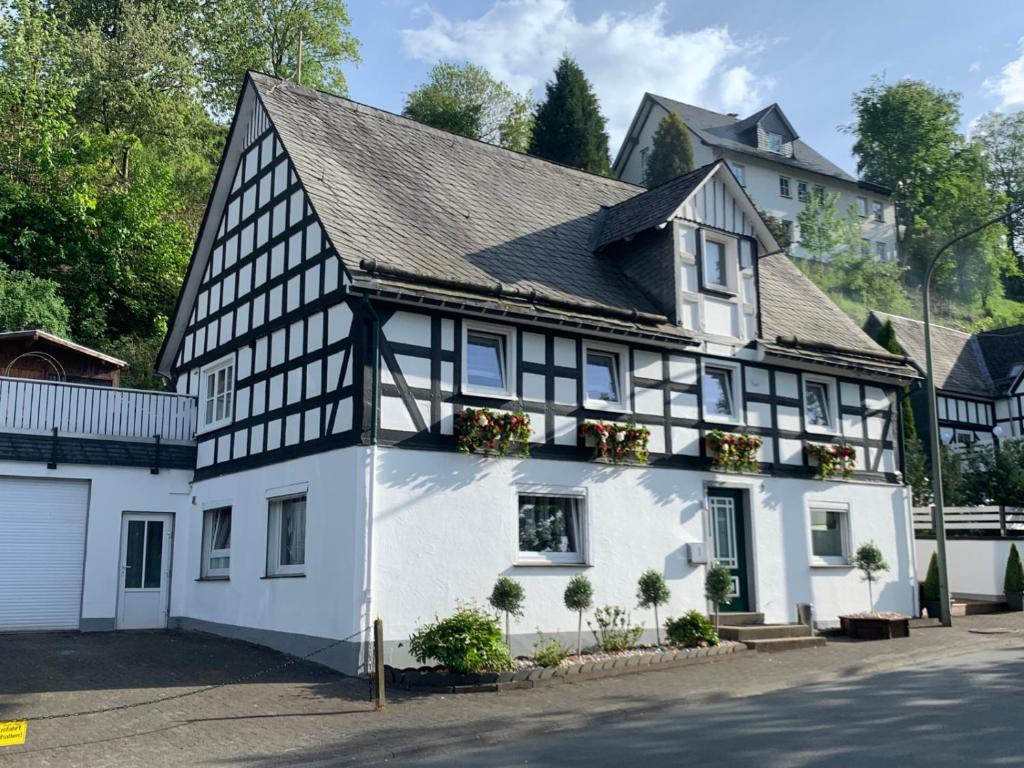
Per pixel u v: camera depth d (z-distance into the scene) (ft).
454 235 53.93
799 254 176.45
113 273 95.66
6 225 92.68
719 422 57.11
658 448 54.08
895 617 55.67
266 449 52.65
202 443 61.62
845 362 62.54
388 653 42.60
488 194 62.13
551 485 49.21
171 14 134.00
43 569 57.67
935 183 208.74
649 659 44.16
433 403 46.03
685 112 182.70
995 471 88.63
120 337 97.71
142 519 60.95
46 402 59.77
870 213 195.83
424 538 44.52
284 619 48.42
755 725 31.86
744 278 60.49
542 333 50.49
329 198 50.70
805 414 61.82
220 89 141.69
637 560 51.80
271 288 54.70
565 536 50.06
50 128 97.30
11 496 57.26
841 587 61.05
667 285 56.95
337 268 47.73
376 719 33.71
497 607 43.98
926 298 62.49
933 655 48.75
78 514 59.11
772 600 57.31
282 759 28.58
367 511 43.06
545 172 70.13
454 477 45.96
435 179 60.29
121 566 59.62
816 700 36.35
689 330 56.34
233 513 55.52
